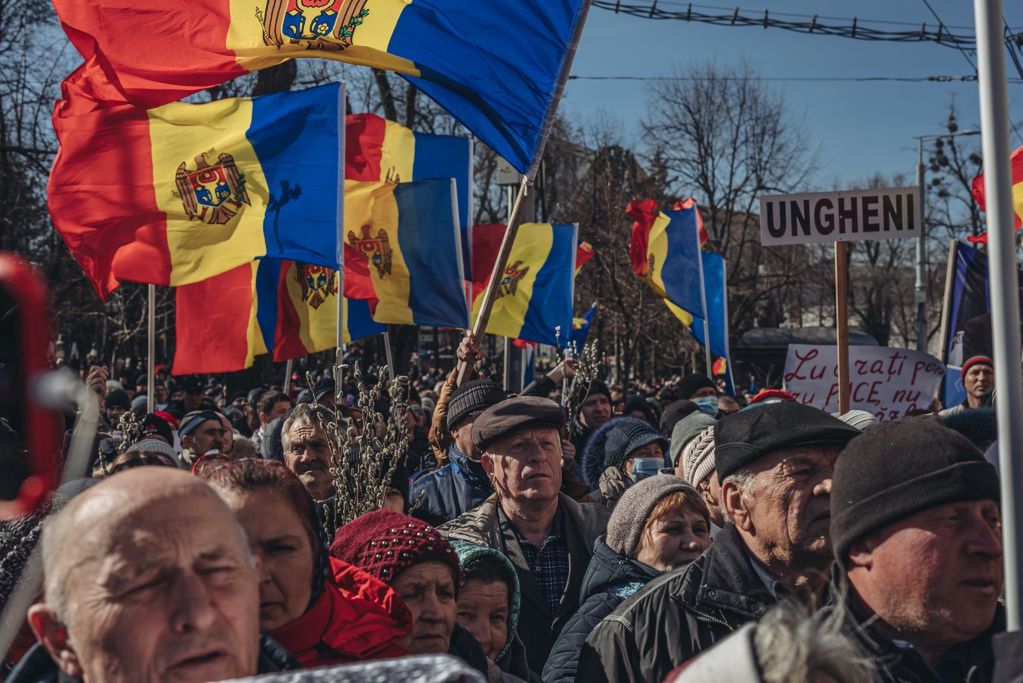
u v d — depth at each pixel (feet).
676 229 37.19
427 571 8.86
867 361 21.63
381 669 4.34
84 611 4.70
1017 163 23.77
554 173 118.32
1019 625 6.75
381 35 17.57
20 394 3.92
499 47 17.30
